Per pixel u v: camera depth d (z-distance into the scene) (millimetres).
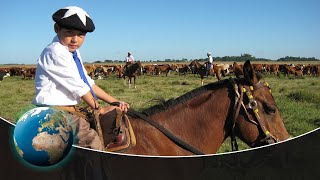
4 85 29562
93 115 3041
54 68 2850
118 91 22219
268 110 3561
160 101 3787
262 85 3633
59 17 2914
